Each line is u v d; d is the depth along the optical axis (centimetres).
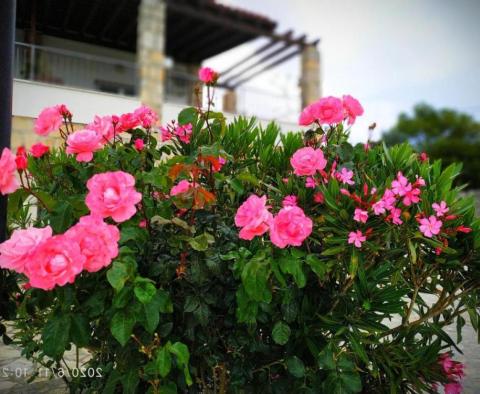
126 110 572
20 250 125
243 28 1038
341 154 184
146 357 155
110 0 870
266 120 787
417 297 202
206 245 143
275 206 184
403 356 181
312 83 1052
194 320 152
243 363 169
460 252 178
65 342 136
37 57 923
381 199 160
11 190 144
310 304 171
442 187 186
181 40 1178
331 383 157
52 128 171
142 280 133
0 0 194
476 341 344
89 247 125
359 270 164
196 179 160
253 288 141
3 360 277
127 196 131
